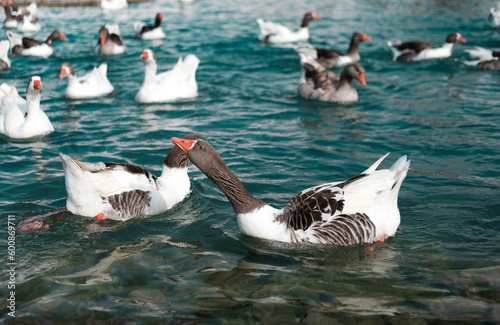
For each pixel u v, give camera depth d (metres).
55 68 16.69
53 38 18.80
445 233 6.43
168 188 7.38
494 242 6.18
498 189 7.67
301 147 9.74
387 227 6.27
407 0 32.03
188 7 30.52
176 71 13.47
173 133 10.58
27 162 8.89
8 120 10.38
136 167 7.29
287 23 25.83
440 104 12.56
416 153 9.33
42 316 4.80
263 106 12.77
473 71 16.25
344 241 6.11
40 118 10.33
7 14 24.42
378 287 5.30
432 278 5.43
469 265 5.66
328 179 8.23
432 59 17.95
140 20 26.27
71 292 5.20
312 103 13.15
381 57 18.69
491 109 11.94
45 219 6.85
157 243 6.34
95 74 14.04
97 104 12.88
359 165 8.82
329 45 20.69
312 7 30.47
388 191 6.17
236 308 4.94
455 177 8.19
